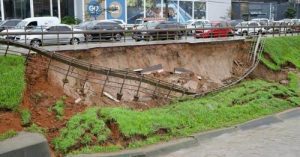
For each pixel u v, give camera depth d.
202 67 31.28
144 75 25.27
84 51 24.58
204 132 20.03
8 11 49.16
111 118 18.61
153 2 59.53
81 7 52.81
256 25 40.59
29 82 19.80
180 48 30.20
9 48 20.64
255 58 34.34
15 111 17.77
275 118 23.16
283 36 41.12
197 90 27.27
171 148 17.94
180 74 28.61
